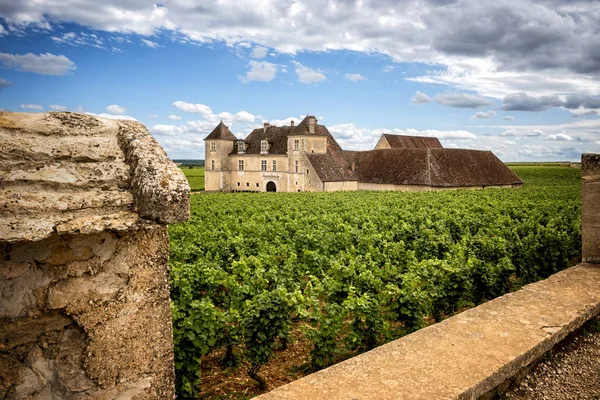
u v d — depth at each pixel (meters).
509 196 39.94
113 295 3.04
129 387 3.15
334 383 4.03
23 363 2.85
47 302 2.85
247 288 8.61
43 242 2.79
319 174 59.78
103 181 3.22
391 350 4.72
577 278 7.53
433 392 3.90
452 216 21.56
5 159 3.01
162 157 3.38
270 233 16.83
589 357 5.72
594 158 8.45
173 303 7.47
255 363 6.98
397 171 59.91
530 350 4.83
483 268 9.45
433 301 8.80
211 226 18.80
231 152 74.06
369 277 8.87
